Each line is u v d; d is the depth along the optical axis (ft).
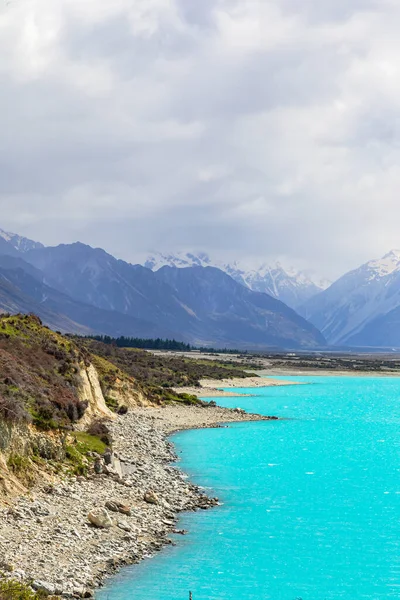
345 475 264.31
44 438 213.46
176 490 223.10
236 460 293.84
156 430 371.15
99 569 146.20
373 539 181.27
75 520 170.19
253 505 212.84
